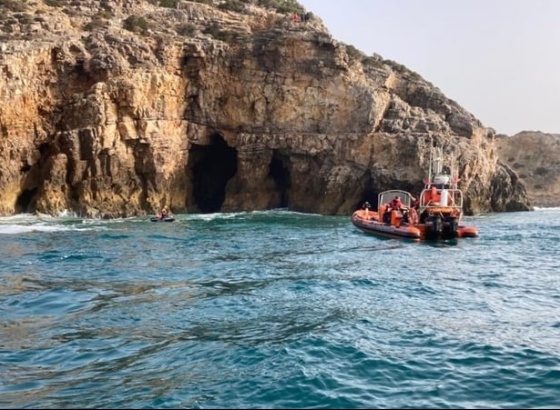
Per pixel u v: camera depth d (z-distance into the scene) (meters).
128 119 42.62
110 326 11.88
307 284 16.41
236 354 9.92
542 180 78.88
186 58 47.44
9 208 39.81
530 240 29.28
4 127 38.88
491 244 27.50
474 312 13.16
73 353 10.16
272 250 24.66
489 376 8.97
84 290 15.52
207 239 28.55
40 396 8.31
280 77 48.16
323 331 11.25
